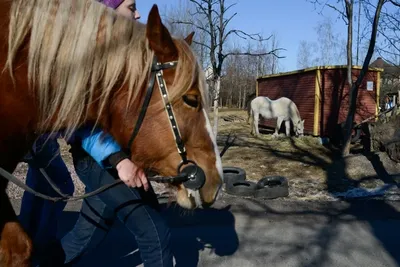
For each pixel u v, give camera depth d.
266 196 5.84
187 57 1.97
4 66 1.81
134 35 1.98
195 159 2.03
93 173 2.55
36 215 3.03
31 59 1.82
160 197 5.47
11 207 1.96
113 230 4.39
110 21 1.94
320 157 9.22
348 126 8.97
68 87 1.87
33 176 2.95
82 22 1.88
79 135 2.20
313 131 12.98
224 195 6.01
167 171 2.04
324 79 12.74
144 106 1.95
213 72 7.87
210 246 4.08
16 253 1.91
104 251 3.90
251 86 32.25
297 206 5.49
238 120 20.47
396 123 8.79
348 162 8.30
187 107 1.97
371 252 4.00
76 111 1.90
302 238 4.34
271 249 4.03
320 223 4.82
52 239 3.09
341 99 12.75
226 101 34.59
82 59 1.86
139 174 2.11
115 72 1.90
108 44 1.90
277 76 15.80
